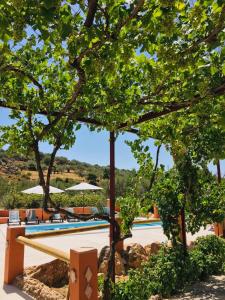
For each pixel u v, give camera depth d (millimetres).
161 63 3715
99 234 12320
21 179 40406
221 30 3033
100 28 2906
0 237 11719
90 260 4160
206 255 7500
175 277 6137
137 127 5898
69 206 20984
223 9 2787
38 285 5684
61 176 46000
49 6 2199
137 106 4281
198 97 4074
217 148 6398
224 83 3660
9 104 4473
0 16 2434
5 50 3334
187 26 3340
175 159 6934
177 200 6992
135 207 5824
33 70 4473
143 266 6609
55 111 4719
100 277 5645
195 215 7566
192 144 6684
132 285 5410
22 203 20531
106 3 2809
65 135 4527
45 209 4438
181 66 3398
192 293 6129
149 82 4223
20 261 6301
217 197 7590
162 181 7008
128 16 2750
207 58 3682
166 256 6582
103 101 4301
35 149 4449
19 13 2574
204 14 2998
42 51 4215
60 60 4516
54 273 6531
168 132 5719
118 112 4348
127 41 2986
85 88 3848
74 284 4105
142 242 10883
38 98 4594
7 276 6160
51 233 6652
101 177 47406
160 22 2770
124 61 3205
